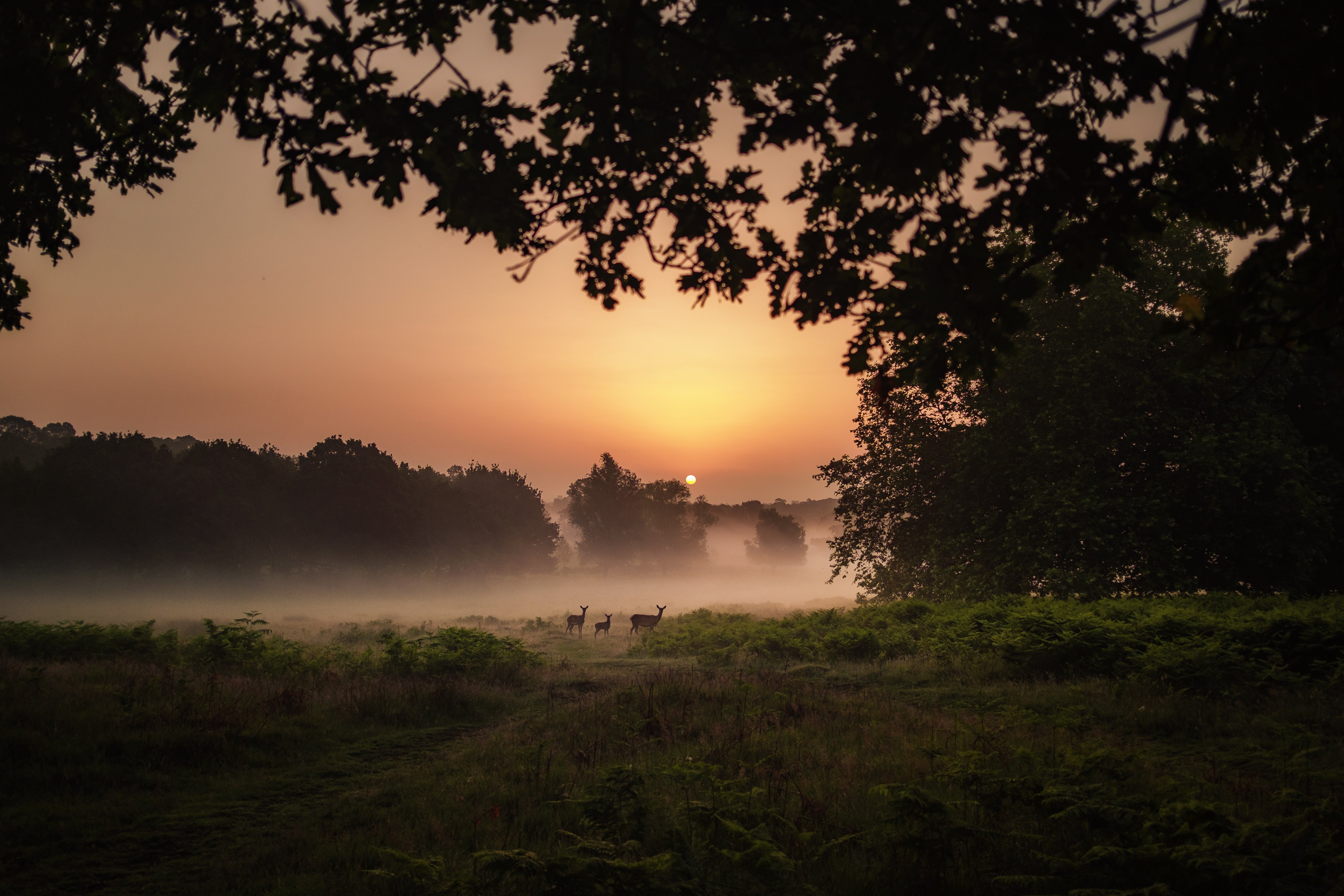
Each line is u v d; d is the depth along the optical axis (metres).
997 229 3.81
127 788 7.73
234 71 3.76
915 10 3.55
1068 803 5.43
